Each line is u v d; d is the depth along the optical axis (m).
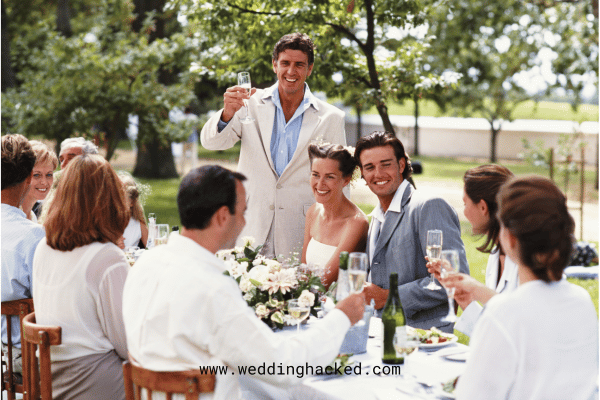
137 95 11.95
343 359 2.56
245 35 7.06
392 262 3.45
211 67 7.75
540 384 1.83
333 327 2.33
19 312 3.03
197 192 2.22
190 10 7.11
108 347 2.75
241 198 2.30
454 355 2.68
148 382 2.17
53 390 2.77
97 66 11.66
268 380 2.17
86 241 2.70
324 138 4.44
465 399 1.90
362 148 3.47
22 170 3.24
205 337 2.14
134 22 16.17
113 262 2.71
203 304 2.13
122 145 31.53
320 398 2.41
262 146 4.44
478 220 2.84
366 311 2.79
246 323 2.14
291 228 4.45
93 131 12.61
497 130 28.06
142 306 2.22
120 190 2.78
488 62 20.36
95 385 2.72
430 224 3.31
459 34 17.31
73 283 2.68
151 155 19.06
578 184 18.80
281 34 6.90
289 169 4.41
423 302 3.25
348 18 7.05
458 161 29.11
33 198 4.18
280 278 2.92
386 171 3.42
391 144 3.43
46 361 2.59
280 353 2.16
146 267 2.27
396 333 2.38
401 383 2.42
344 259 2.48
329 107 4.53
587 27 16.17
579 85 18.06
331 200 3.79
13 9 17.95
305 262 3.96
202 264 2.21
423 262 3.38
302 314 2.65
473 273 8.66
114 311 2.69
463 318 2.64
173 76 16.14
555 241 1.86
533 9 16.94
